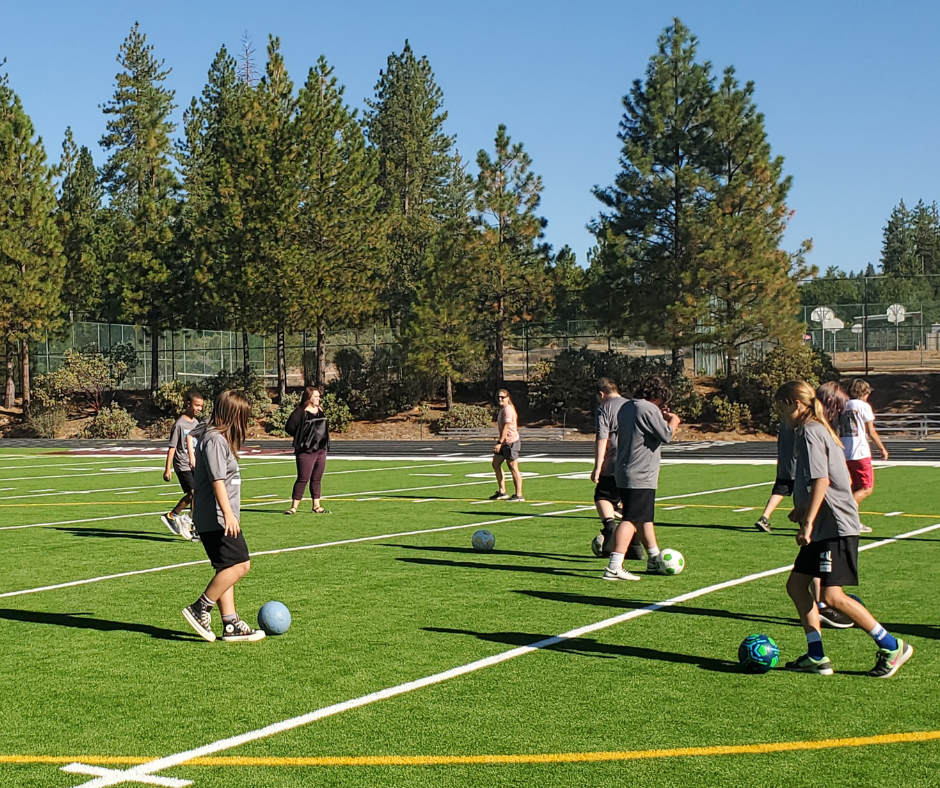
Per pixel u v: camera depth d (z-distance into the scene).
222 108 74.38
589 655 7.82
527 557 12.68
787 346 46.84
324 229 50.56
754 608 9.50
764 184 46.41
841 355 64.38
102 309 61.94
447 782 5.25
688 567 11.76
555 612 9.39
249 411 8.40
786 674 7.28
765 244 45.25
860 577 10.94
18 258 52.19
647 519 11.01
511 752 5.70
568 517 16.88
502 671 7.39
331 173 50.88
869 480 14.19
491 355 55.31
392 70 83.75
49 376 53.75
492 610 9.51
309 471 17.50
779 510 17.38
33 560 12.77
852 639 8.27
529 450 37.25
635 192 47.56
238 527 8.31
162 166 80.69
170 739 5.98
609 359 51.16
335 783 5.25
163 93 86.19
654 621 8.99
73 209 61.12
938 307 64.69
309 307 50.44
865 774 5.32
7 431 53.25
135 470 29.17
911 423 46.06
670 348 48.44
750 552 12.82
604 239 49.22
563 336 55.75
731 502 18.75
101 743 5.93
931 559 12.14
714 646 8.09
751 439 45.03
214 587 8.34
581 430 49.16
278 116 52.53
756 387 46.97
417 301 52.91
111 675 7.40
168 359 61.62
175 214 59.34
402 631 8.68
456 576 11.33
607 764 5.50
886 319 60.88
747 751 5.68
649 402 11.01
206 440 8.24
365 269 52.22
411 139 81.31
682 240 46.91
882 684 7.00
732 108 46.66
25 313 52.16
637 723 6.19
